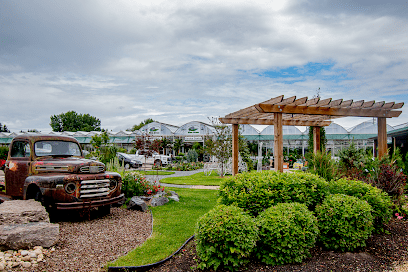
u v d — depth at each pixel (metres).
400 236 4.97
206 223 3.82
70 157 6.88
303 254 4.04
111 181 6.33
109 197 6.14
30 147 6.24
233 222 3.74
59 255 4.13
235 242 3.61
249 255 3.96
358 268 3.80
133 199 7.28
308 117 11.34
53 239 4.35
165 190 9.04
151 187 8.70
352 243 4.33
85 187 5.75
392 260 4.05
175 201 8.00
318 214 4.56
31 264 3.80
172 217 6.32
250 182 4.86
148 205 7.50
